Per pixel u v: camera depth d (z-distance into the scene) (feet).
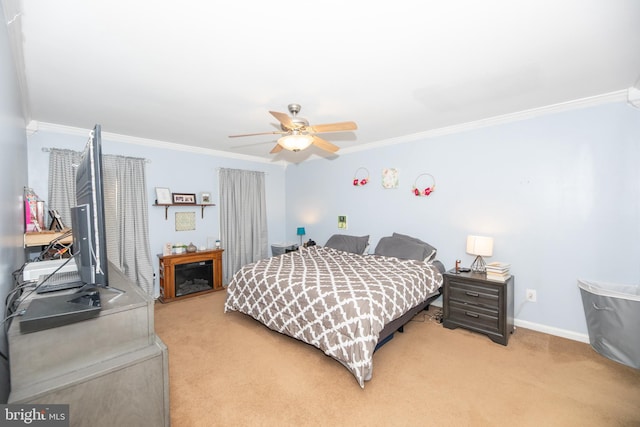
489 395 6.41
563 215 9.14
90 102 8.63
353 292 7.68
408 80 7.36
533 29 5.29
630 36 5.47
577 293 8.93
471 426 5.53
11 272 5.04
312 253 13.50
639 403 6.11
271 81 7.38
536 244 9.66
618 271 8.27
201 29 5.26
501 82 7.50
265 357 8.02
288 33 5.40
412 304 8.92
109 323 3.64
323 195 16.90
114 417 3.52
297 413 5.89
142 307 3.90
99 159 3.88
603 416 5.75
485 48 5.93
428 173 12.34
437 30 5.32
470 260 11.25
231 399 6.30
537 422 5.62
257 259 17.38
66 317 3.32
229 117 10.06
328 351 7.38
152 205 13.47
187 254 13.64
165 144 13.73
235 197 16.34
